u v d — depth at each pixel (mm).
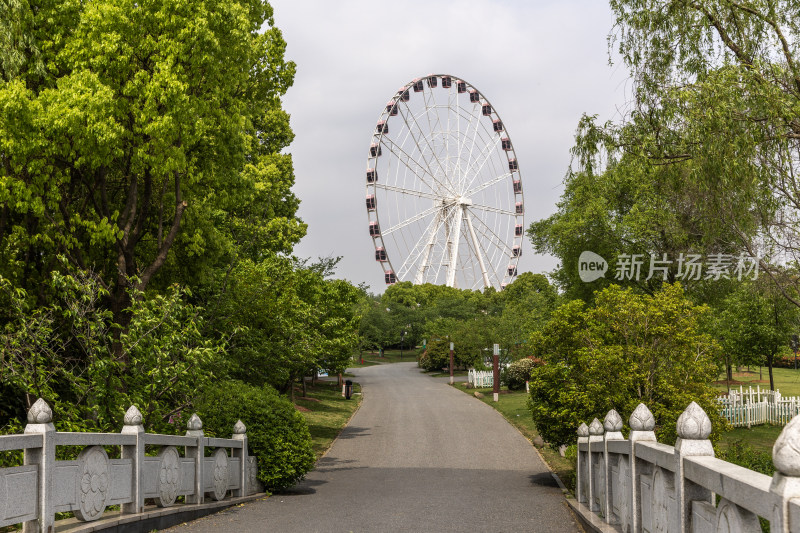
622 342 16297
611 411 8766
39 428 7203
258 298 21719
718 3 14188
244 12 18422
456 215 90000
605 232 33188
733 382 52625
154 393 13094
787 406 29516
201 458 11695
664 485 5793
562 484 16938
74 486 7797
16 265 16469
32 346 11992
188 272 20156
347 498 14359
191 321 13258
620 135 15086
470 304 108938
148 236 19922
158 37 15672
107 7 15102
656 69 14422
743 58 14320
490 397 50375
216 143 17625
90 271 13945
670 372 15688
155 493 9898
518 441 28016
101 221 16031
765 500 3523
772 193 13531
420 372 86312
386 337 107375
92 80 14828
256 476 14992
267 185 28688
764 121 12961
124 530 8695
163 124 15039
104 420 12203
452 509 12344
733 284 30125
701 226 14875
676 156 14180
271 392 16406
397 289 130250
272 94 21859
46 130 14367
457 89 89625
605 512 8742
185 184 18406
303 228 37438
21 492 6902
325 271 43375
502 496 14516
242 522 10719
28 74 15945
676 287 16062
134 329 12508
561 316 17125
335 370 47000
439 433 30922
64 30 15922
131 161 16438
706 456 5043
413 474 19828
